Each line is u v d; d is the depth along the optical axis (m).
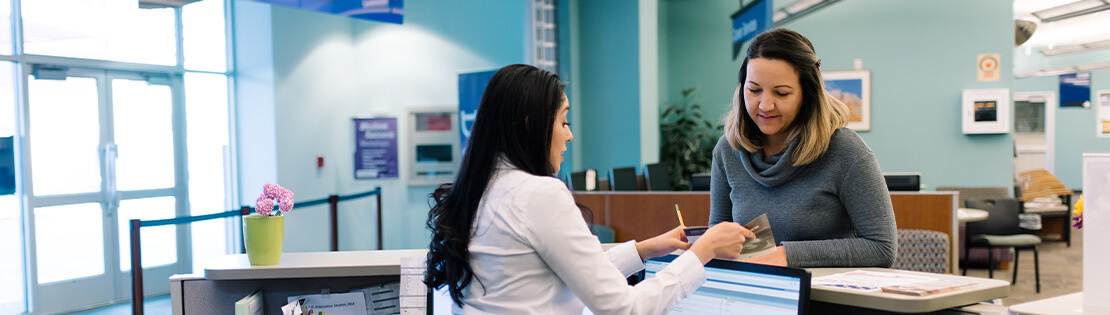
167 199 6.39
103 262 5.93
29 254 5.43
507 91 1.29
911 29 7.39
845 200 1.63
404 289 1.87
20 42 5.36
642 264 1.55
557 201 1.23
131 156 6.12
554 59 7.04
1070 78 12.30
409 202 7.30
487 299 1.27
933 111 7.35
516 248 1.24
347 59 7.31
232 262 2.09
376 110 7.40
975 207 6.19
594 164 7.26
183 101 6.48
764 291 1.34
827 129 1.61
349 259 2.08
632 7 6.95
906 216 4.25
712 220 1.96
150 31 6.24
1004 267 6.92
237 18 6.81
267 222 2.00
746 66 1.70
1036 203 8.52
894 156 7.46
